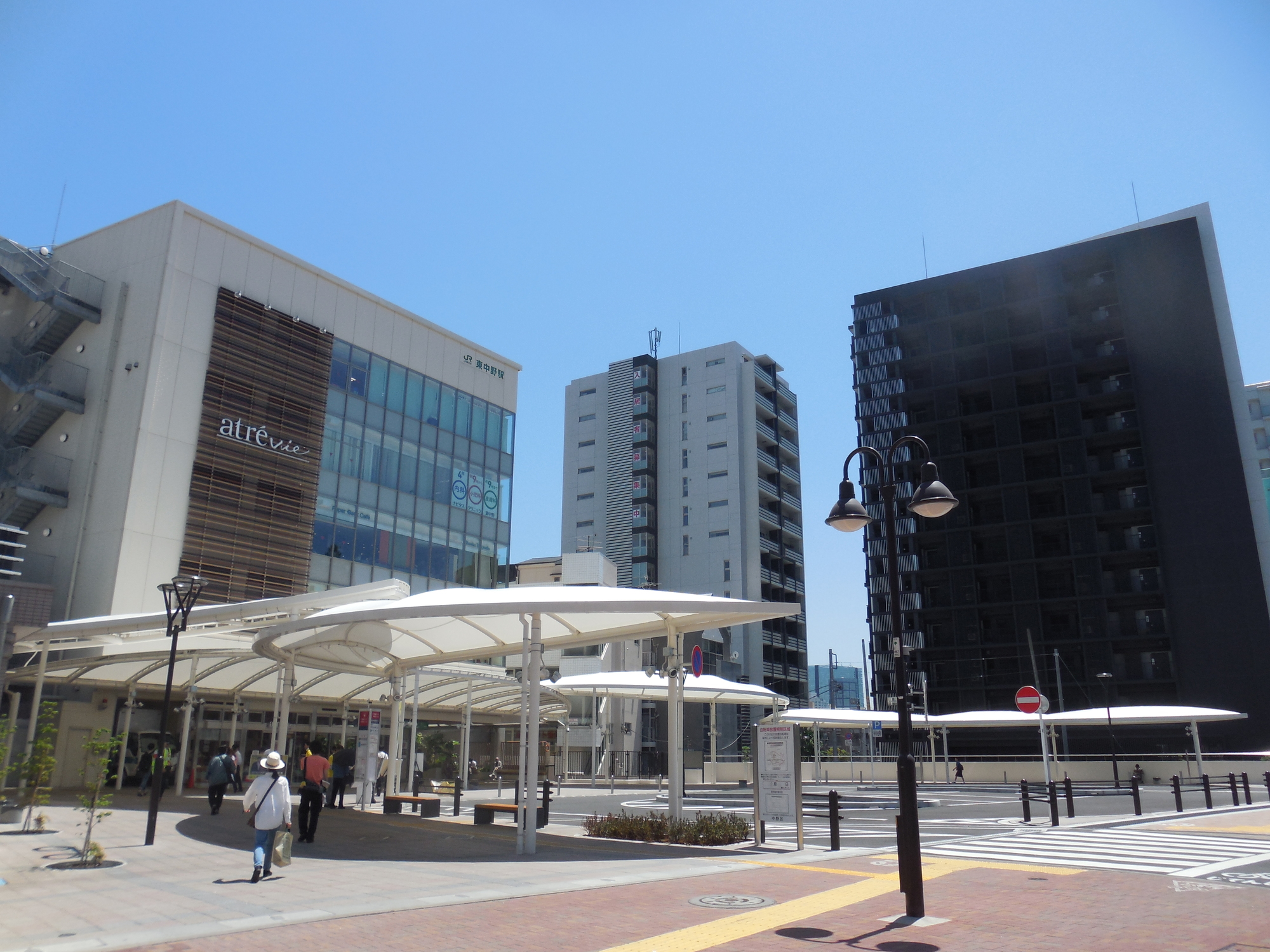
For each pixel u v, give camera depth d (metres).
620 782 49.16
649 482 82.38
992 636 59.69
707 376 83.94
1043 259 63.41
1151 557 56.16
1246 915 8.96
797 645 82.75
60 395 30.62
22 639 19.92
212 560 31.11
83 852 12.66
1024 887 10.83
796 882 11.17
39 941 7.75
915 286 68.44
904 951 7.36
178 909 9.23
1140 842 16.02
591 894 10.15
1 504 29.39
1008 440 61.41
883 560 64.62
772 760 15.48
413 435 40.94
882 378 67.94
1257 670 51.44
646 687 31.77
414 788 28.47
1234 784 25.67
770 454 86.81
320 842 15.58
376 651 21.73
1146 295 59.72
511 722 44.62
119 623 19.23
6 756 17.23
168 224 31.73
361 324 39.00
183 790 26.91
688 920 8.62
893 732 61.00
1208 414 56.56
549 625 18.47
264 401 33.88
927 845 15.62
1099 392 60.03
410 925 8.36
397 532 39.22
